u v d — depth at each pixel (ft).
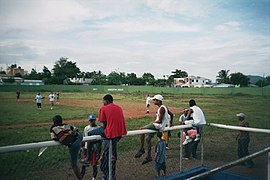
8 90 205.87
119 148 23.39
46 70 284.20
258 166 15.48
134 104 117.70
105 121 13.62
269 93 122.21
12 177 12.79
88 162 14.43
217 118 60.54
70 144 12.16
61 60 280.92
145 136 19.47
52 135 12.14
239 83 212.43
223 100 127.44
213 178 17.57
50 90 218.79
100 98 154.20
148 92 209.46
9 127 49.57
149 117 67.97
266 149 11.14
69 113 76.79
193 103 21.29
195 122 18.51
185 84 303.07
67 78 278.05
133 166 18.67
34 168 13.99
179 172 17.21
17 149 10.04
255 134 17.02
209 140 20.99
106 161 14.01
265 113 55.98
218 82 264.93
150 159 17.70
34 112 80.02
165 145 17.39
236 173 16.74
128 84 268.82
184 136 19.33
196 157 19.30
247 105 87.20
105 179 14.15
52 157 16.29
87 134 17.47
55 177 14.03
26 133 42.16
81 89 226.58
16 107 96.94
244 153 17.04
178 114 72.84
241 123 22.93
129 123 54.80
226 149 19.19
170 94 190.80
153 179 16.42
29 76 284.61
